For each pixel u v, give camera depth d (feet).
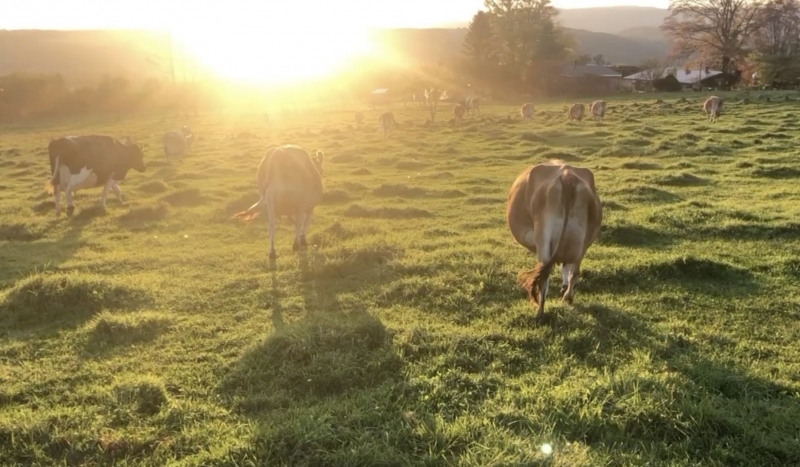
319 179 30.81
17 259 31.89
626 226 31.96
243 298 24.43
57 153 40.75
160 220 39.93
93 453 13.87
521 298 23.52
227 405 15.96
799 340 19.54
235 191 49.37
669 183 47.65
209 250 32.22
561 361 17.95
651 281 25.11
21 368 18.40
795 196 41.83
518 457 12.64
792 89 173.78
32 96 191.21
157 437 14.43
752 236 32.01
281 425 14.19
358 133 99.66
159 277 27.30
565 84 204.23
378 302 23.52
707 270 25.91
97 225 39.06
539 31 213.87
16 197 51.70
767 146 62.85
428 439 13.73
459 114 113.50
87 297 23.66
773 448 13.43
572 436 13.96
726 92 165.48
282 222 38.60
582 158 63.16
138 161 47.91
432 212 40.14
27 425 14.58
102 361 18.84
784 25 214.90
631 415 14.34
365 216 39.73
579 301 22.82
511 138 80.48
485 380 16.57
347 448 13.28
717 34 219.20
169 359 18.83
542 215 19.21
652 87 208.85
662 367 17.12
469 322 21.40
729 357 18.17
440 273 26.25
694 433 13.94
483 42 240.53
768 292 23.91
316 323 19.92
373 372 17.25
